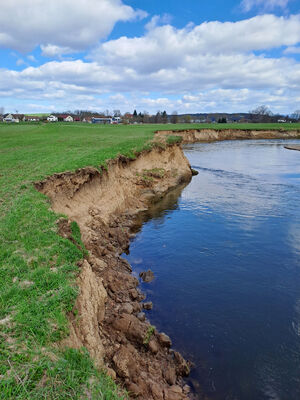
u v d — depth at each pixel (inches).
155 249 601.0
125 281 447.5
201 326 375.2
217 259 554.3
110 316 336.5
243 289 457.7
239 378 301.3
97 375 208.7
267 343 348.5
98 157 809.5
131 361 275.0
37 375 174.7
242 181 1284.4
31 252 315.6
